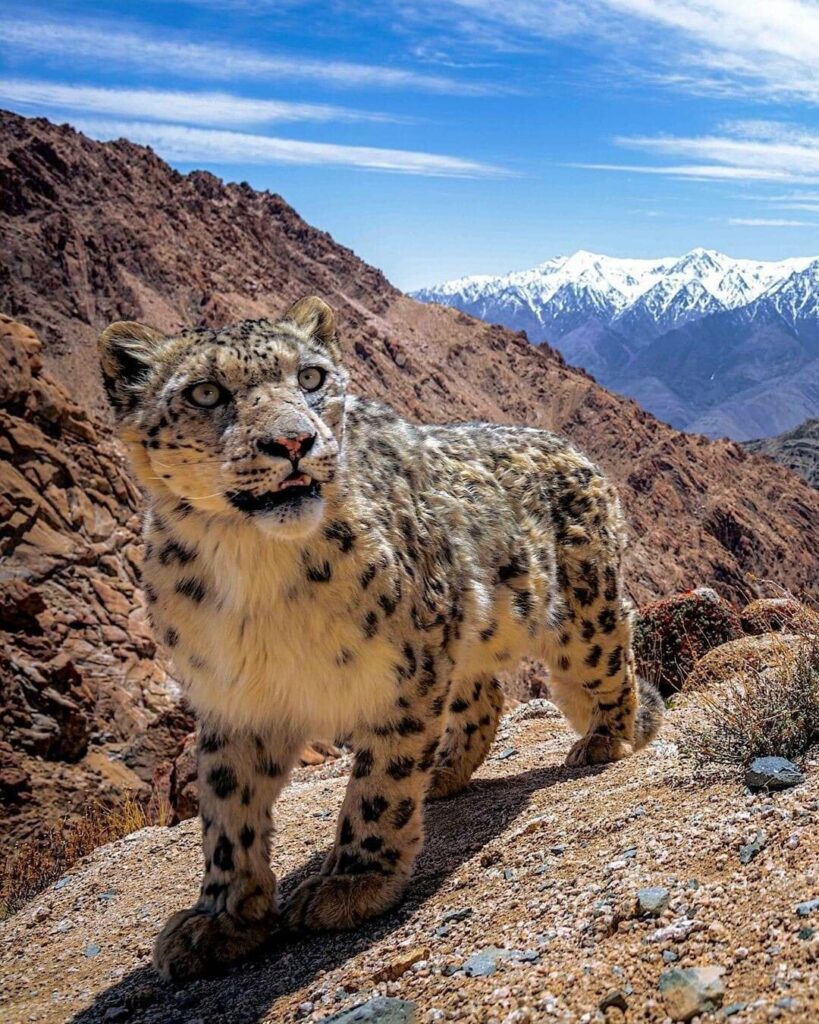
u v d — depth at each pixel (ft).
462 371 101.86
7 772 7.09
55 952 3.24
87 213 75.15
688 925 1.91
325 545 2.42
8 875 5.51
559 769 3.63
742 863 2.12
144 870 3.84
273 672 2.51
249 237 99.55
